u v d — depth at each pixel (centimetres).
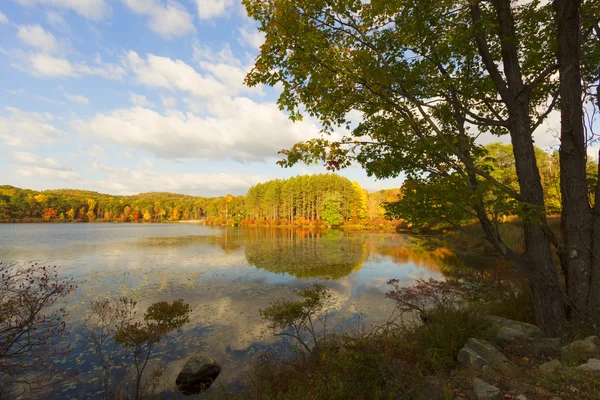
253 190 9356
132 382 627
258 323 930
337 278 1545
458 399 295
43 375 627
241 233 5288
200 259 2177
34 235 4453
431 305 926
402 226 5712
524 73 611
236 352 746
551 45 554
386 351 386
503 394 291
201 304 1123
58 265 1909
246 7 475
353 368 352
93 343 783
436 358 405
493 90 592
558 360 359
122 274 1650
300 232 5506
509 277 765
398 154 541
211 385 612
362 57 461
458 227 472
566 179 466
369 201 7744
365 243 3316
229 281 1487
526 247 479
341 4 471
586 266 442
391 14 495
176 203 15212
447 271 1522
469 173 530
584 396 264
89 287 1363
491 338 450
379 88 511
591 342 368
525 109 481
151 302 1143
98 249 2778
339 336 734
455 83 568
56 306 1073
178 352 751
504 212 413
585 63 540
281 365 628
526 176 469
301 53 487
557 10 449
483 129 652
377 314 985
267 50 500
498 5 491
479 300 739
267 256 2312
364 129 615
